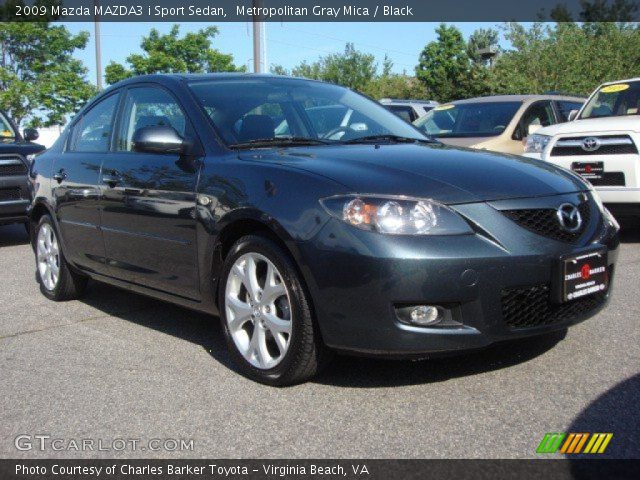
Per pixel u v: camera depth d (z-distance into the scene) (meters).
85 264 5.32
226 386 3.81
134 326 5.05
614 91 8.57
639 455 2.87
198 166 4.18
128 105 5.07
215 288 4.10
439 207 3.40
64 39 25.06
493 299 3.36
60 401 3.71
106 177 4.89
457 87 49.91
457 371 3.83
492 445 3.00
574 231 3.66
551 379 3.67
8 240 9.50
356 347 3.39
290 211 3.54
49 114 24.62
